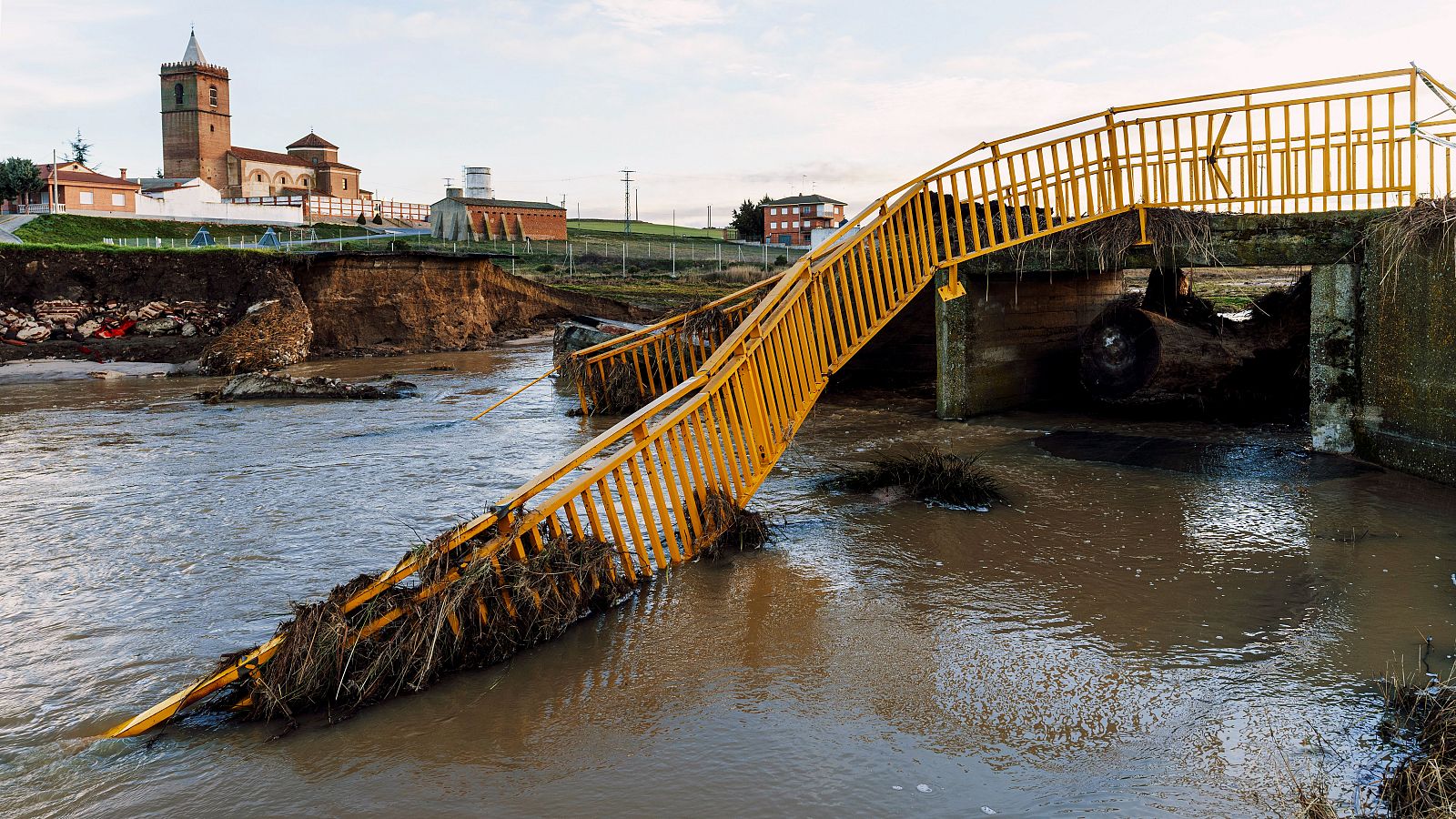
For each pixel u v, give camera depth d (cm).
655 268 8081
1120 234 1484
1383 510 1050
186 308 3444
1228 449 1412
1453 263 1092
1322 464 1277
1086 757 554
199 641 753
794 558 937
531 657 708
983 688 646
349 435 1714
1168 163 1465
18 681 682
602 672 681
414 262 3809
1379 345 1255
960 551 949
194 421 1902
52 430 1791
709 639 737
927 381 2177
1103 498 1152
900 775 537
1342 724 581
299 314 3328
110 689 668
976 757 556
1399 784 496
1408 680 636
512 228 11150
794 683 657
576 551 792
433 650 658
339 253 3634
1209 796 509
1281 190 1365
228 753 574
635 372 1945
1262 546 943
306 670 626
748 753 564
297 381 2284
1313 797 490
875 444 1522
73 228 7488
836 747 569
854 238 1322
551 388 2425
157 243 6856
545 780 536
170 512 1150
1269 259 1364
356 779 541
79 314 3300
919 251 1502
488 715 617
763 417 1066
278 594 855
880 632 747
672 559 915
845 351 1296
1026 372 1889
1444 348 1119
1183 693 632
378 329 3722
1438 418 1142
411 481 1312
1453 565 865
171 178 12900
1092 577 867
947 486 1143
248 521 1108
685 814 501
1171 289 1791
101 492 1259
